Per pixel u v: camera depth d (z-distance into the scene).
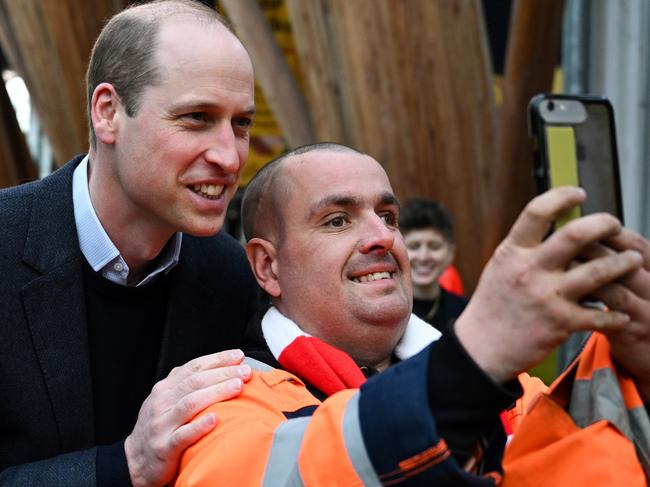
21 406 1.72
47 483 1.59
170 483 1.54
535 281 0.98
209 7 1.73
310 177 1.70
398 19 3.93
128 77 1.65
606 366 1.13
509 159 4.11
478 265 4.21
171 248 1.82
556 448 1.11
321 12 3.94
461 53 4.05
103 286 1.78
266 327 1.71
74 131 4.06
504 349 1.00
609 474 1.08
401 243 1.71
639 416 1.12
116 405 1.80
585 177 1.05
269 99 4.11
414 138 4.03
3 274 1.73
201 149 1.62
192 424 1.41
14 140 4.28
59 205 1.78
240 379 1.48
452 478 1.02
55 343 1.73
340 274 1.66
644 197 3.82
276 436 1.27
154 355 1.85
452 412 1.03
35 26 3.95
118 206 1.73
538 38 4.00
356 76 3.95
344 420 1.11
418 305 3.41
